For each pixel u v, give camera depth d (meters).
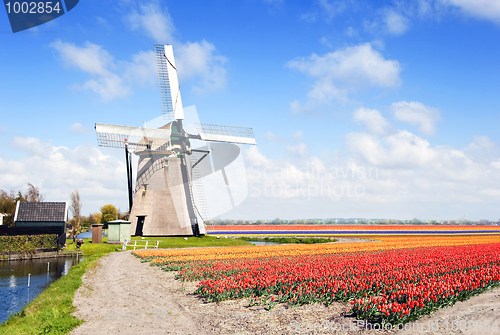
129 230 46.19
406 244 44.97
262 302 14.39
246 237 66.88
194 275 21.22
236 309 13.73
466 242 47.25
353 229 104.31
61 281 20.83
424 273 19.33
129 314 13.40
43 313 13.48
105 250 41.28
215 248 41.41
